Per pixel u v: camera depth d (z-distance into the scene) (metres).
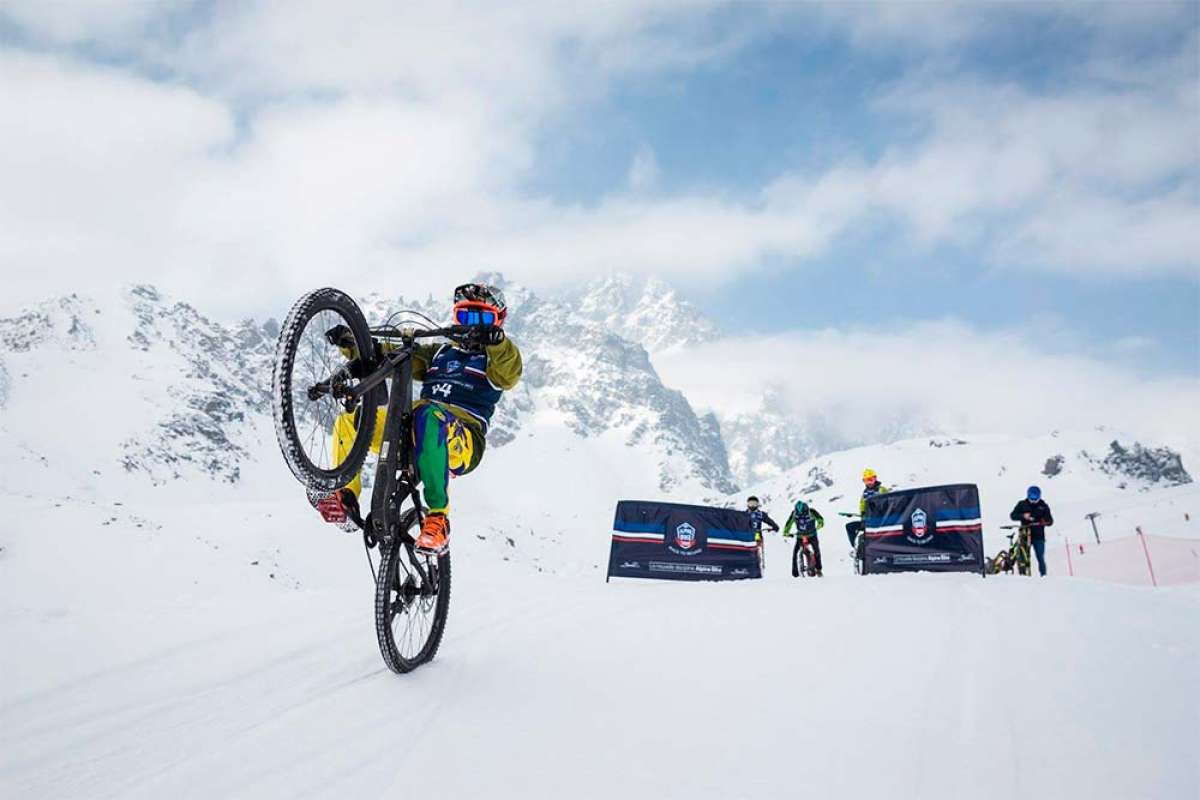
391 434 4.35
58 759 3.32
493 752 3.44
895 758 3.46
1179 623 7.07
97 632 5.43
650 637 5.75
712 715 3.99
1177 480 195.62
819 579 11.67
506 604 7.06
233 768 3.20
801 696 4.33
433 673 4.59
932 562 14.73
